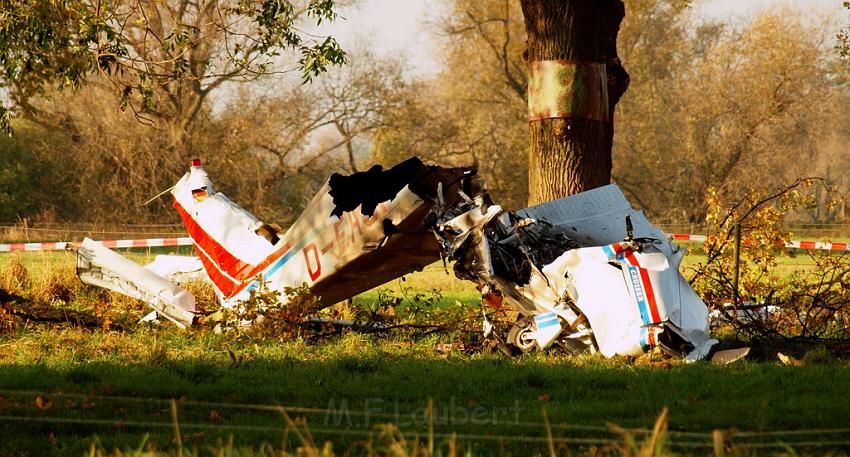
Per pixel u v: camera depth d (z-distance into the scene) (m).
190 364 25.58
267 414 19.92
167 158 129.25
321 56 40.78
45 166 132.50
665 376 23.23
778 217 37.12
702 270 34.75
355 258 30.30
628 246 26.59
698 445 15.86
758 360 27.45
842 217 135.75
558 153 37.47
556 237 30.12
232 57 42.94
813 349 28.52
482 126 159.62
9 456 16.33
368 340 30.97
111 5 43.25
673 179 164.25
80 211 132.12
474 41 160.50
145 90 42.81
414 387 22.67
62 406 20.39
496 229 29.20
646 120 167.00
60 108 129.12
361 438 17.22
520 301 27.81
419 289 52.78
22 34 39.94
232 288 33.84
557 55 37.44
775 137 154.88
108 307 38.81
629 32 167.00
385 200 29.27
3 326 32.75
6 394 21.50
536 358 26.66
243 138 138.25
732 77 154.00
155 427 18.42
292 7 42.00
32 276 46.03
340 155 155.50
